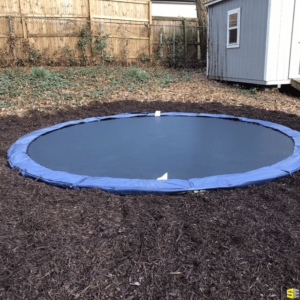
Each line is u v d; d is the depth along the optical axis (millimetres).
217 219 1926
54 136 3920
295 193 2270
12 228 1863
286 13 6141
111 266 1561
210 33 8211
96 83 6875
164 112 5250
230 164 2840
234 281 1457
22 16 8125
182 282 1461
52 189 2371
